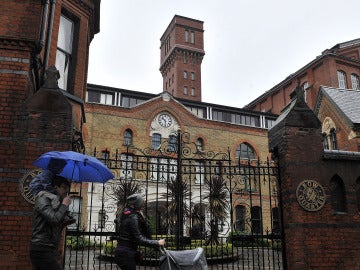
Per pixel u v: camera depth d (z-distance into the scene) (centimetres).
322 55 3791
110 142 2686
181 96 5747
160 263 509
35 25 676
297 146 774
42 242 402
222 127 3153
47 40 902
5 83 642
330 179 774
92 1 1240
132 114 2825
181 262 502
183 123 3012
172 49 5903
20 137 628
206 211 1712
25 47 661
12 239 587
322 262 721
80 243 1638
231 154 3111
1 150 616
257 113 3544
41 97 654
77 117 1127
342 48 4375
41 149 630
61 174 502
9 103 636
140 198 519
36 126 638
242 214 2469
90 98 2912
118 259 488
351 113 2047
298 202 741
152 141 2859
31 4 686
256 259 1247
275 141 819
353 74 3928
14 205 600
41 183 436
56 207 402
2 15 670
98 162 489
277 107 4475
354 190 779
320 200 752
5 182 605
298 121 788
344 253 736
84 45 1204
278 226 838
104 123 2712
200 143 3062
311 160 772
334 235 741
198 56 6000
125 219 504
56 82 674
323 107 2273
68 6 1159
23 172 614
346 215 759
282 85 4369
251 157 3212
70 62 1175
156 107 2931
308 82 3938
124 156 2712
